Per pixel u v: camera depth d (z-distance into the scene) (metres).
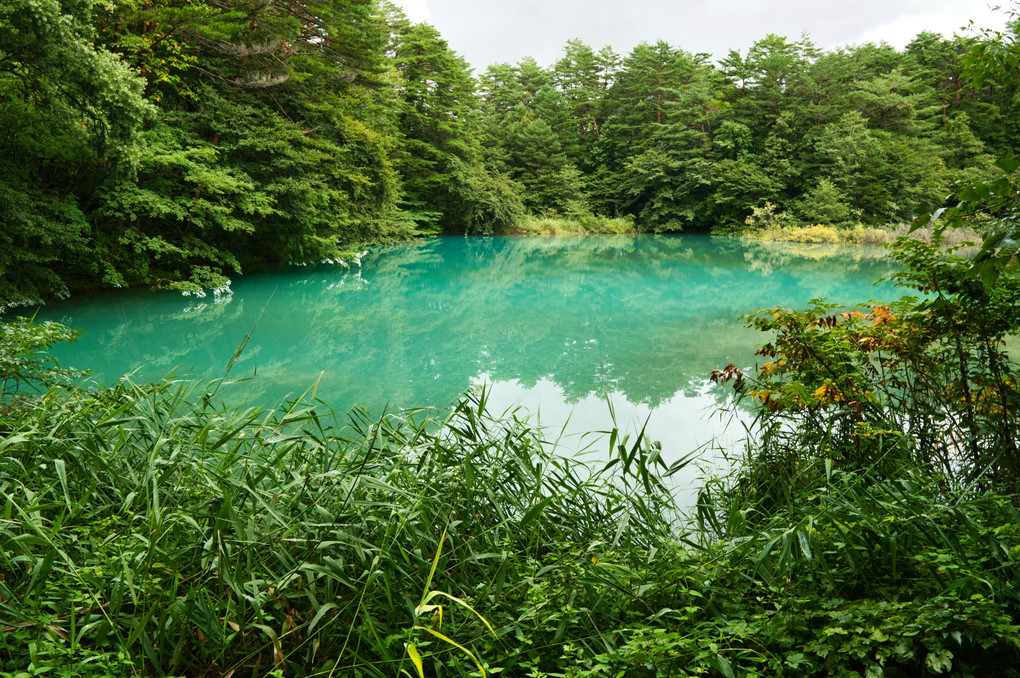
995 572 1.96
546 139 40.31
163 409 3.13
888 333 3.49
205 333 9.06
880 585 2.04
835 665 1.72
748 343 8.67
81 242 11.00
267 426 2.71
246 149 15.19
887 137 33.94
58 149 10.59
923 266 3.17
